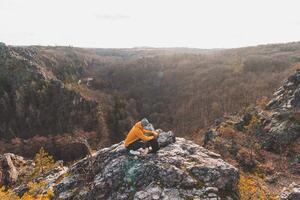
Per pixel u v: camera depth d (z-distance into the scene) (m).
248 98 115.69
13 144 135.38
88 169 16.67
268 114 55.53
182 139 17.80
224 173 14.53
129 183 14.64
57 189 16.62
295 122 50.00
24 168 55.28
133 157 15.52
